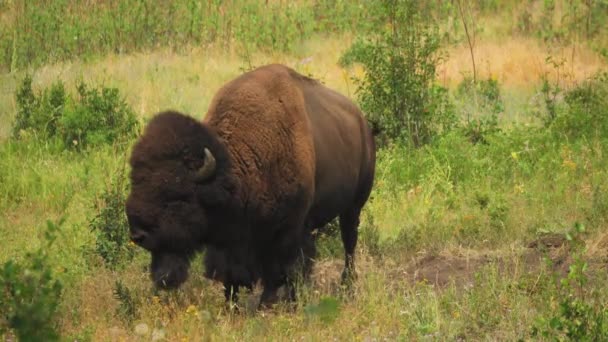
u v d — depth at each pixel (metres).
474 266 29.09
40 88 52.56
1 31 71.44
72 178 40.34
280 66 27.22
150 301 25.58
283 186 25.34
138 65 63.56
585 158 39.50
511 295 25.00
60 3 74.12
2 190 39.69
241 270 25.34
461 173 39.59
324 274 30.02
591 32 71.81
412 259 30.52
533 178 38.12
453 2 79.00
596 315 21.77
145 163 23.27
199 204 23.67
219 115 25.11
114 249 29.09
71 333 23.72
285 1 81.44
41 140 45.41
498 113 47.94
